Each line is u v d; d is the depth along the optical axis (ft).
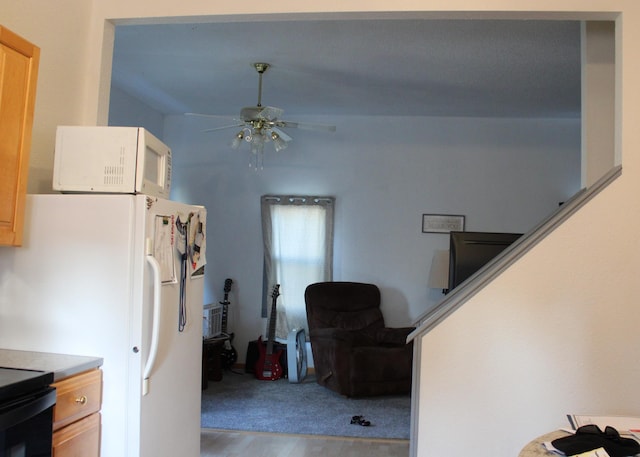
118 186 7.01
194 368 8.41
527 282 7.46
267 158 20.21
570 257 7.46
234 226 20.26
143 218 6.70
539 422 7.34
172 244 7.49
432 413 7.42
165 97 18.04
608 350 7.36
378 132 19.86
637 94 7.70
